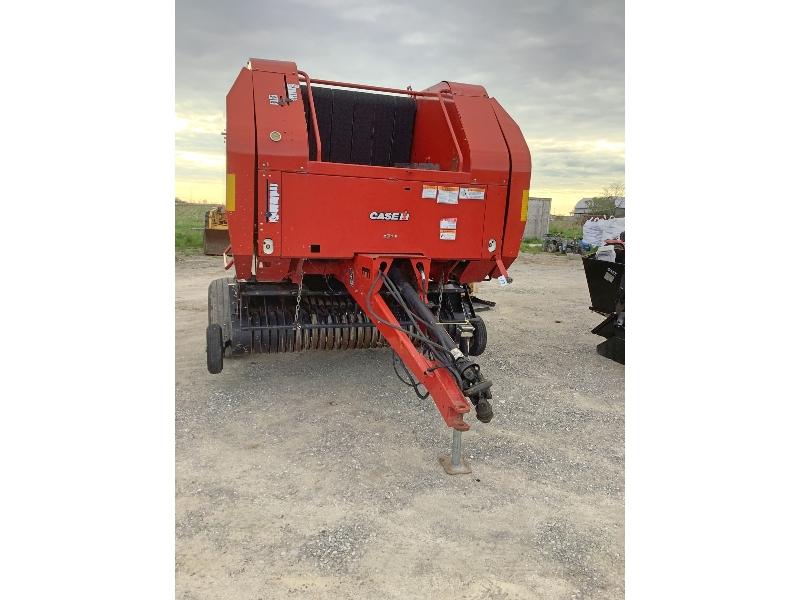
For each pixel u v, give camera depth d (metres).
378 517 2.80
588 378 4.93
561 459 3.44
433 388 3.10
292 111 3.78
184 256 12.43
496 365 5.21
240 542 2.58
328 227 3.84
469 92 4.50
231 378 4.65
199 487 3.03
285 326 4.25
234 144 3.59
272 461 3.33
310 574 2.38
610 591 2.33
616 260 5.57
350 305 4.61
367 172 3.87
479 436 3.72
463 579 2.38
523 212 4.35
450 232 4.16
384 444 3.58
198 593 2.25
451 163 4.46
